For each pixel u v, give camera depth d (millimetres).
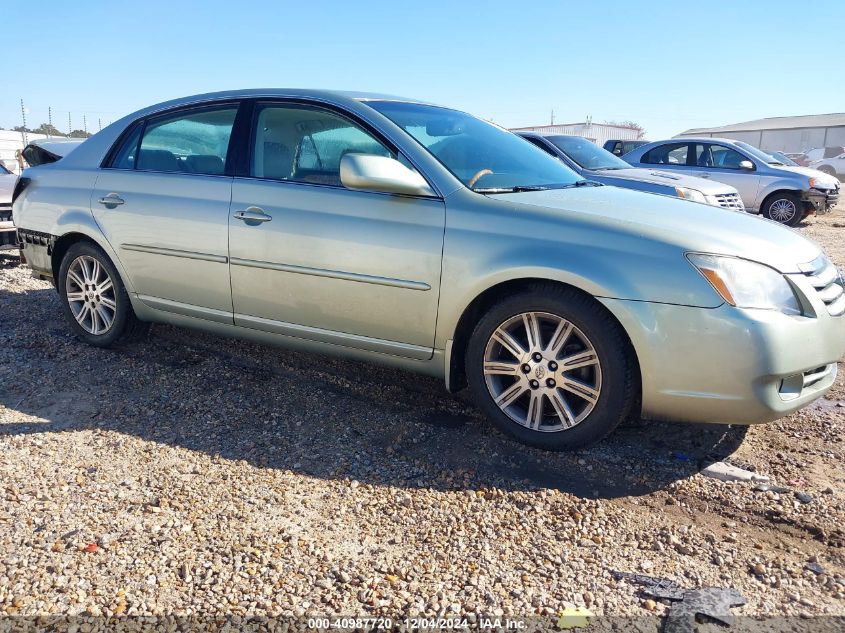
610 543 2562
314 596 2244
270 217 3705
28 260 4941
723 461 3180
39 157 6320
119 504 2758
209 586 2283
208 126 4129
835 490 2934
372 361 3676
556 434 3201
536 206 3223
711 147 13141
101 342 4637
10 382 4016
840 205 17891
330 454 3236
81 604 2182
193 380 4133
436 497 2869
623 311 2922
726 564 2445
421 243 3312
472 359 3367
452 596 2252
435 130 3793
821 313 2963
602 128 47750
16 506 2719
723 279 2840
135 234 4238
